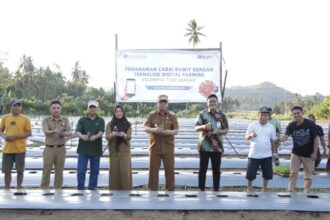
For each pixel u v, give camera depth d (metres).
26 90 84.44
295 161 8.80
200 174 8.73
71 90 87.62
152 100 15.30
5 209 6.75
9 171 8.93
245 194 7.92
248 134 8.78
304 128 8.62
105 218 6.68
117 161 8.54
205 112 8.76
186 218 6.71
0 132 8.91
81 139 8.72
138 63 15.23
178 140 22.00
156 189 8.77
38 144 19.66
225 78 15.59
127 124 8.64
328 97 56.34
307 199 7.49
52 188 8.98
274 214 6.77
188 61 15.26
